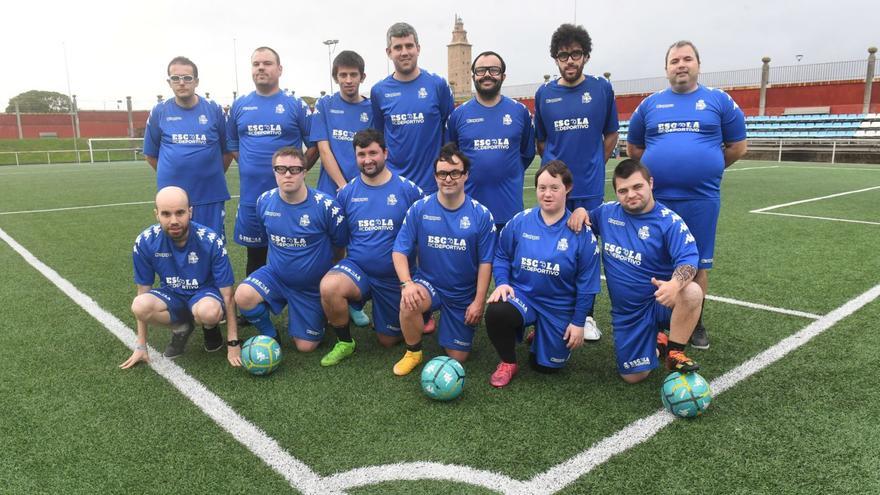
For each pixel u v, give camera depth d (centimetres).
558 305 337
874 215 923
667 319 316
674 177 383
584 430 273
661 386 321
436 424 280
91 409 297
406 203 381
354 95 458
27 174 2100
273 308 378
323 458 251
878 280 526
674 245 313
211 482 234
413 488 229
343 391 319
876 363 345
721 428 273
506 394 315
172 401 306
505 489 228
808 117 2784
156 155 498
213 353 378
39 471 242
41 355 370
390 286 383
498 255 356
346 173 463
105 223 909
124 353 374
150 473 240
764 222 863
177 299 368
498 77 397
